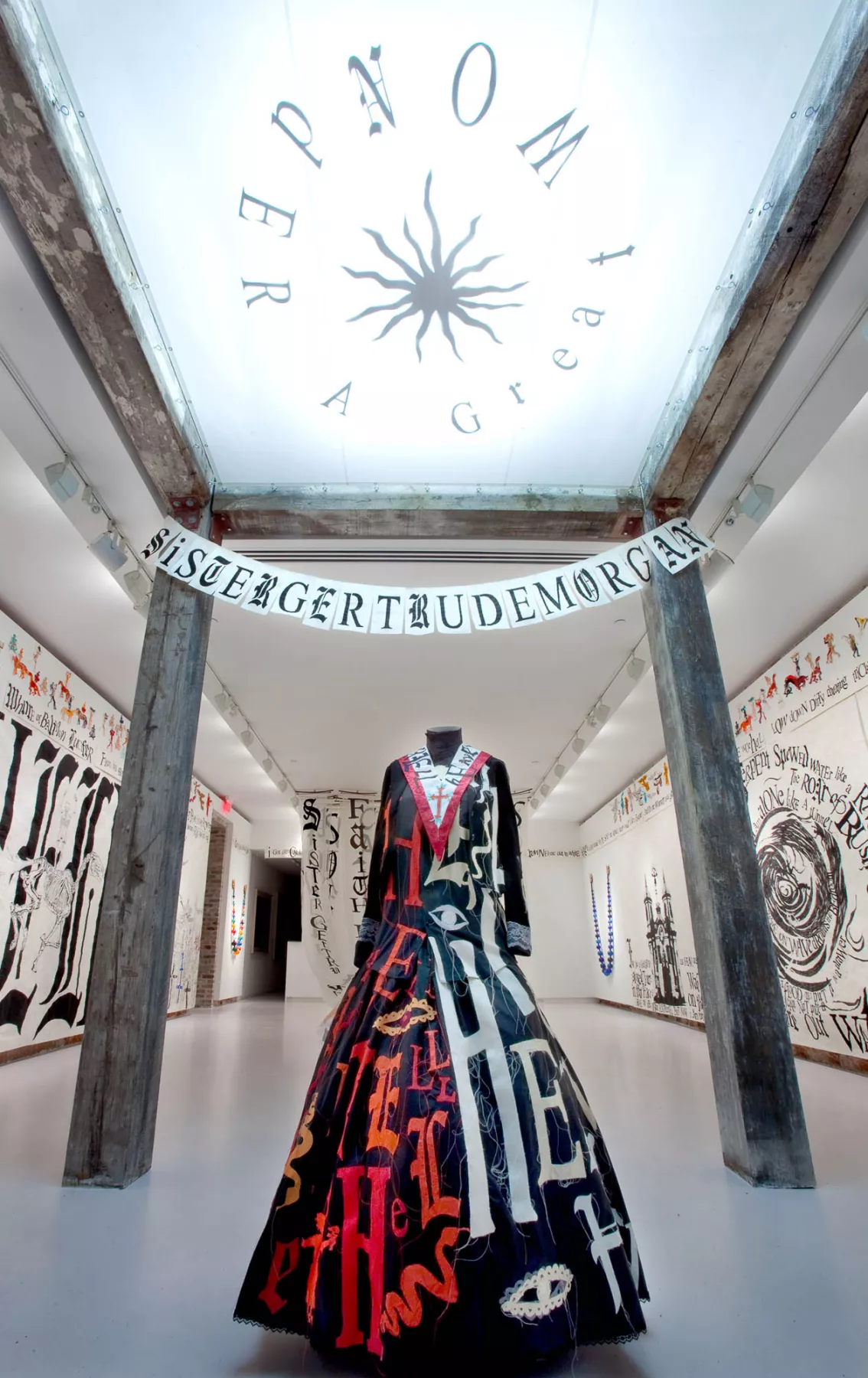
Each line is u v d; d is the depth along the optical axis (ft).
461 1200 3.90
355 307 9.01
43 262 7.93
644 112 7.20
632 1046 20.47
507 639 18.97
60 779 19.54
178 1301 5.34
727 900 9.28
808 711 17.85
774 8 6.45
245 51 6.71
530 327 9.30
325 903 32.04
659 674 10.75
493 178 7.73
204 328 9.32
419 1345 3.66
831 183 7.27
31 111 6.60
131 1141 8.23
